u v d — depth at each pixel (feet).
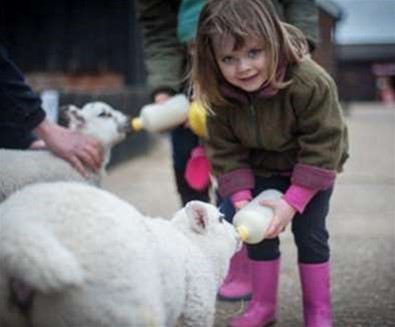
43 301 5.59
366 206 17.46
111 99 25.12
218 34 8.14
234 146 9.18
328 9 45.16
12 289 5.62
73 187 6.20
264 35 8.09
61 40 41.65
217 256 7.36
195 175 10.87
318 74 8.55
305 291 9.23
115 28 41.47
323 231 9.15
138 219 6.15
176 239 7.00
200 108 9.86
